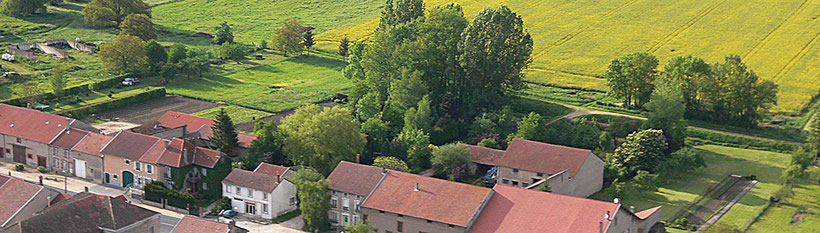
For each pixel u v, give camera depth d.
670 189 178.38
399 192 150.00
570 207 138.00
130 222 128.75
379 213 148.12
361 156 186.62
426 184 150.38
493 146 194.38
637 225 142.50
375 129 197.62
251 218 160.62
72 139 185.88
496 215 141.12
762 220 161.00
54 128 190.12
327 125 178.00
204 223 126.69
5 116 196.62
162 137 193.25
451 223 140.12
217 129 183.38
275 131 190.00
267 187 159.75
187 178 171.00
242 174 164.38
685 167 184.25
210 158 170.12
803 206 168.50
